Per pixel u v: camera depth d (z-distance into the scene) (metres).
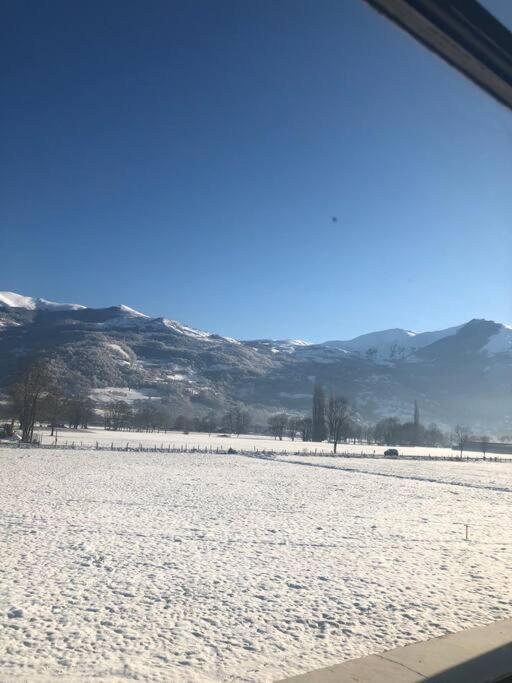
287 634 8.72
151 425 188.00
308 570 13.05
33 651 7.74
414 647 6.72
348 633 8.77
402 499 30.52
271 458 72.38
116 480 34.53
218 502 25.53
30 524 17.81
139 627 8.92
